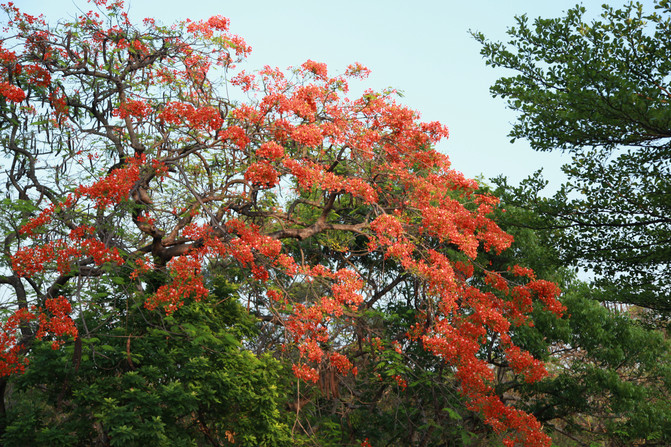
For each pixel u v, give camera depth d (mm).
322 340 8078
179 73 10016
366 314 11602
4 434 7758
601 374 12898
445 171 9648
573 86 9469
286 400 11539
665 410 13148
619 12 9125
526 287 9547
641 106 8922
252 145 8773
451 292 8844
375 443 14367
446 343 8805
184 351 9320
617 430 13328
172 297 7559
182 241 9172
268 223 11148
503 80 10461
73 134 10195
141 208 9133
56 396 8758
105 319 8797
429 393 12734
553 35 9750
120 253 8367
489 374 8617
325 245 13414
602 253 11438
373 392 13867
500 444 12172
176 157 8336
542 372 8898
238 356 10008
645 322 13320
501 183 11711
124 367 8922
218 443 10258
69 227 7750
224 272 11586
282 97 8625
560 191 11195
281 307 8477
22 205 8297
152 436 7855
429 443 13516
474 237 9102
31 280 9000
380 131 9711
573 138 10227
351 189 8406
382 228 8453
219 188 9320
